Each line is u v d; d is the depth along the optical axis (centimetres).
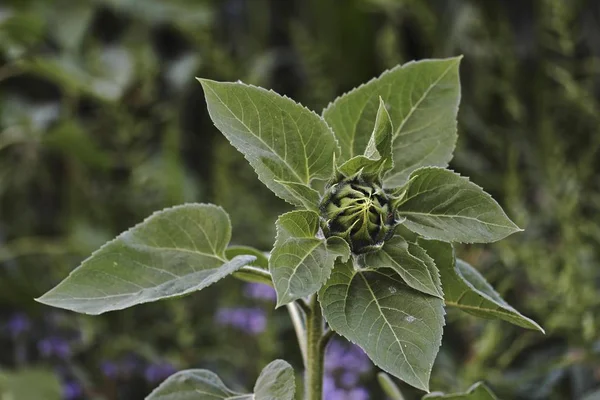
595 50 147
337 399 100
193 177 149
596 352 100
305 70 153
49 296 69
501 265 112
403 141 72
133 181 139
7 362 129
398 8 148
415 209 67
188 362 118
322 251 64
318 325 71
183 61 148
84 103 155
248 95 67
